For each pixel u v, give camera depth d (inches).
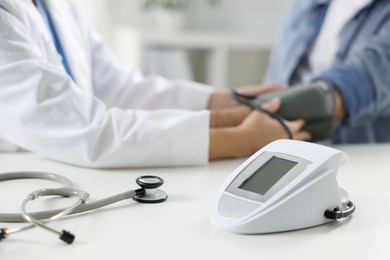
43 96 38.2
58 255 24.1
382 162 42.3
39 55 39.8
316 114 46.5
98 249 24.9
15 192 32.6
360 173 38.9
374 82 53.6
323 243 26.3
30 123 38.2
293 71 73.2
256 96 50.3
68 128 38.3
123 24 122.5
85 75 50.5
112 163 38.3
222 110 46.3
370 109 54.4
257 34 125.8
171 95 55.0
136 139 38.0
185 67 115.3
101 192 33.4
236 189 28.7
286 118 46.0
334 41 69.0
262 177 29.0
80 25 53.9
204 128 39.5
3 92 38.4
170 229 27.5
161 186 34.7
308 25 72.7
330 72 52.7
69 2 53.6
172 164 39.6
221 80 117.2
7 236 25.3
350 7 67.8
